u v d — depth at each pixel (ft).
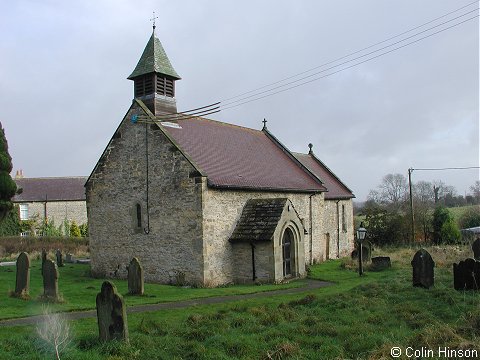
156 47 91.71
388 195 342.03
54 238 161.68
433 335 35.32
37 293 64.34
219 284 80.69
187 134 90.99
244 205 88.07
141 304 57.36
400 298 51.67
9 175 141.69
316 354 35.06
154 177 84.58
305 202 108.68
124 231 88.63
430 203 291.58
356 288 60.95
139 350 36.24
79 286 75.77
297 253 88.38
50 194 208.44
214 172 84.07
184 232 80.18
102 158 92.68
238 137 107.86
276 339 38.34
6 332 41.11
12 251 149.79
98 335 39.24
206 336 39.73
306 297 55.16
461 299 47.65
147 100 89.97
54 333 35.09
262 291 70.69
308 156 149.48
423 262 56.95
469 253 95.71
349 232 140.67
